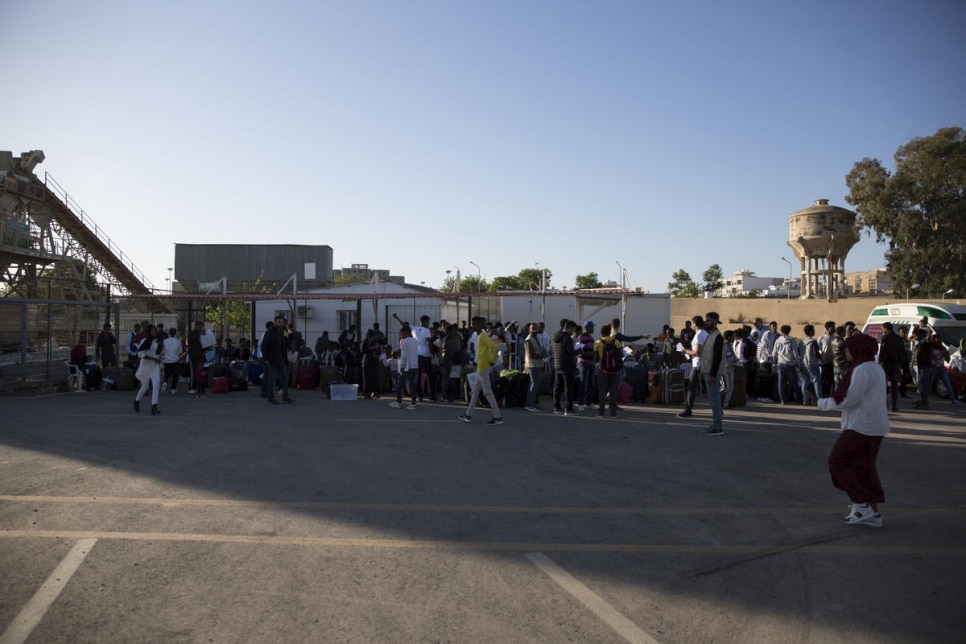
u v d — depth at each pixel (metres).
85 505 6.29
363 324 27.58
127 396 15.93
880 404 6.06
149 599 4.27
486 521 6.02
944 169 43.38
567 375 12.97
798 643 3.86
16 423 11.09
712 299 51.78
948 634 4.00
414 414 12.76
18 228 27.50
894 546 5.55
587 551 5.31
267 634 3.83
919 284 45.06
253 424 11.20
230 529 5.66
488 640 3.81
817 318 48.03
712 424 11.15
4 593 4.33
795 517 6.33
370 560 5.02
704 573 4.90
